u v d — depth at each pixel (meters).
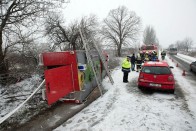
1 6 8.41
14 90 8.44
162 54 25.39
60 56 5.53
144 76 7.37
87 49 6.96
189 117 4.79
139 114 4.97
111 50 37.59
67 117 4.91
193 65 12.87
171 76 6.89
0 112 6.18
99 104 5.89
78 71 5.67
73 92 5.77
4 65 9.75
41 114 5.22
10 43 9.95
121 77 10.98
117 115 4.91
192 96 6.74
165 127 4.22
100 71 9.35
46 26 18.36
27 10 9.67
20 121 4.91
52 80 4.72
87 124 4.43
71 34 22.11
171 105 5.71
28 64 11.67
